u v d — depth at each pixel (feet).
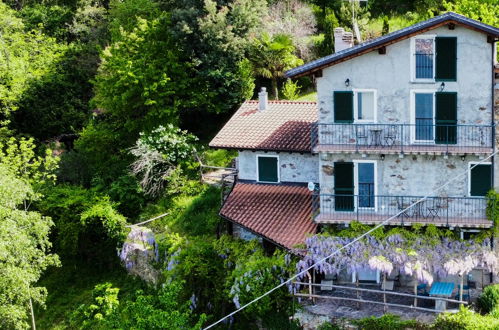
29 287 133.08
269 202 134.82
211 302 130.00
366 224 120.98
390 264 116.37
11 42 211.00
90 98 205.26
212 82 171.42
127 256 149.28
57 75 203.72
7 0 247.91
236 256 131.64
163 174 159.12
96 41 214.28
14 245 127.24
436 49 116.67
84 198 157.38
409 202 120.88
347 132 121.49
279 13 187.93
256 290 121.90
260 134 140.46
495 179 119.75
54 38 217.56
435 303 114.93
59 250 159.84
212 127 177.06
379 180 121.60
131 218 158.30
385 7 194.70
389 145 119.65
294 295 119.14
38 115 196.44
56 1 241.14
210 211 149.18
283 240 124.67
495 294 113.29
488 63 115.65
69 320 146.30
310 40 182.60
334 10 191.31
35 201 159.84
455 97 117.39
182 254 135.03
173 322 111.55
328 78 121.08
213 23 167.63
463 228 119.75
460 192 119.24
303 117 143.33
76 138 196.24
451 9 162.91
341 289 124.36
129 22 195.62
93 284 152.87
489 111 116.98
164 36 173.47
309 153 135.54
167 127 163.73
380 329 113.50
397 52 118.21
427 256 116.26
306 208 131.64
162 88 167.02
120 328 114.42
